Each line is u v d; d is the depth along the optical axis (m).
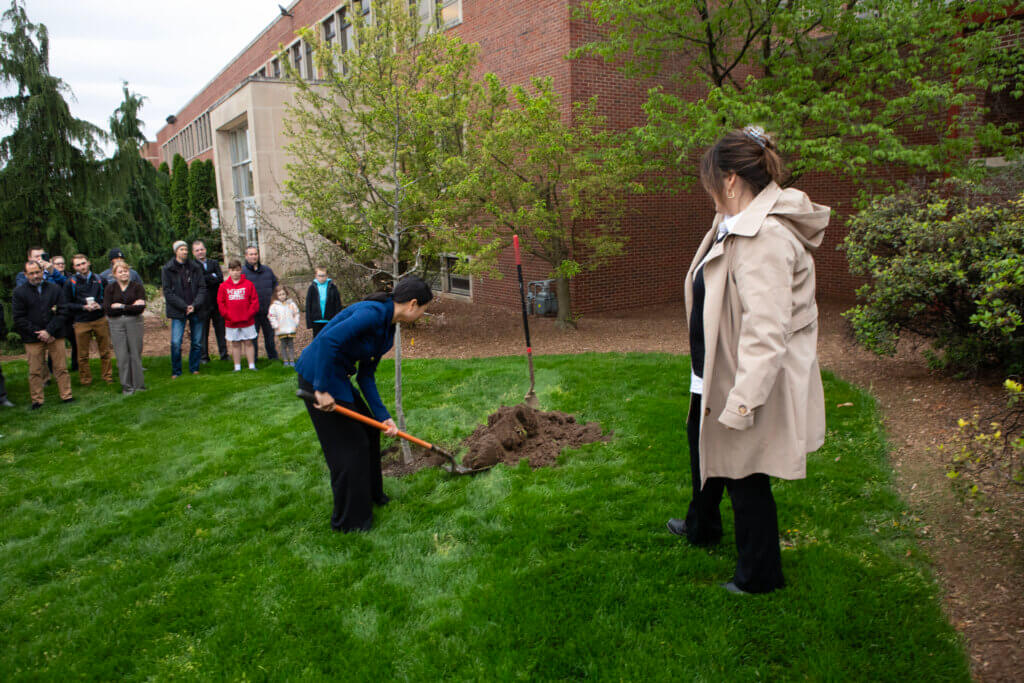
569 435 5.11
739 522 2.81
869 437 4.71
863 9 8.09
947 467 4.10
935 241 5.48
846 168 7.78
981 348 5.62
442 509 4.07
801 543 3.34
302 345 10.79
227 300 8.57
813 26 8.41
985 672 2.41
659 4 8.62
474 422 5.66
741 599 2.84
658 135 8.42
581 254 11.71
